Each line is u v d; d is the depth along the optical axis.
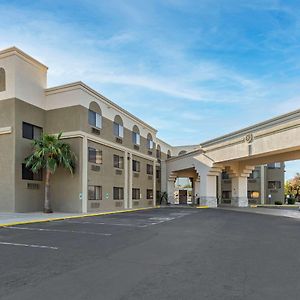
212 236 12.73
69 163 25.08
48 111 27.69
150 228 15.46
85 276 6.63
